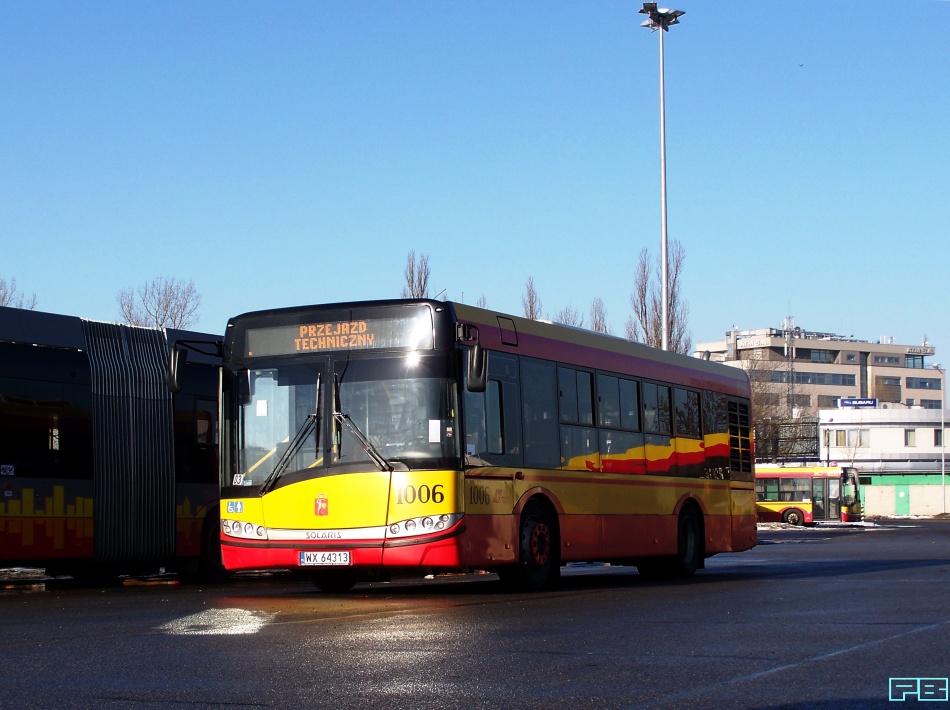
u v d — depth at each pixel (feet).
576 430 54.75
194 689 23.26
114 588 59.41
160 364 63.52
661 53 110.32
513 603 42.65
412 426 45.11
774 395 316.60
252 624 35.04
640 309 162.81
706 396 69.10
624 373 59.98
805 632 32.17
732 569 72.69
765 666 25.80
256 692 22.82
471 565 45.34
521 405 50.44
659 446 62.64
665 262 108.99
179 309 152.25
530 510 50.80
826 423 359.25
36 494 55.42
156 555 61.57
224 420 47.88
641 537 59.67
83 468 57.93
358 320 46.52
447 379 45.42
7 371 54.90
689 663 26.30
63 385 57.62
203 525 64.59
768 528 204.54
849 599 43.45
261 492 46.47
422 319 45.83
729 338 527.81
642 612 38.52
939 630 32.42
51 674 25.43
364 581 65.98
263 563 46.24
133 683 24.08
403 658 27.09
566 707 21.12
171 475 62.85
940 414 358.02
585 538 54.49
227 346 48.52
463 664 26.17
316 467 45.78
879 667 25.61
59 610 42.22
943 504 345.31
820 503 223.71
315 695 22.41
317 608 40.78
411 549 44.34
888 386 520.42
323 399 46.21
